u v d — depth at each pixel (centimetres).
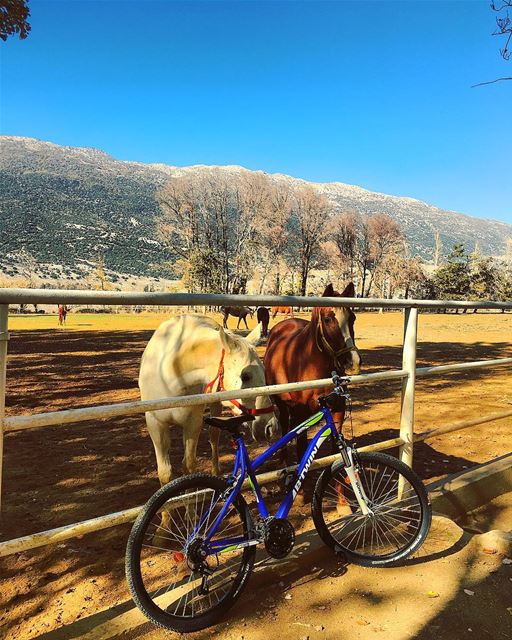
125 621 242
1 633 257
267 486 447
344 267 8188
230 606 258
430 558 313
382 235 8050
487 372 1209
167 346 353
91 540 357
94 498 431
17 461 529
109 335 2325
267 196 6962
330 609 263
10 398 872
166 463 361
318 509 310
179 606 252
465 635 243
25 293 211
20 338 2166
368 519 332
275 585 285
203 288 5984
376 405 809
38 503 420
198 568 257
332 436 316
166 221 6656
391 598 273
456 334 2581
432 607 265
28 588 298
